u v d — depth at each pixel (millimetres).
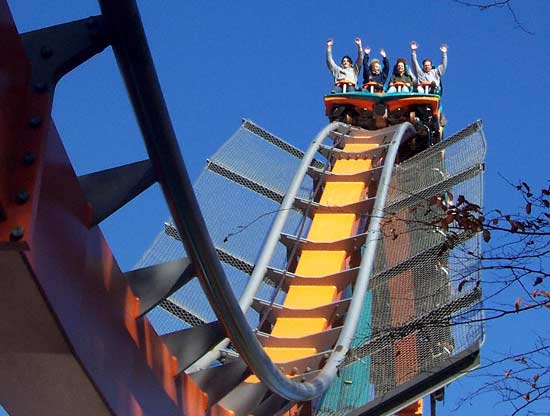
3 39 12203
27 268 12508
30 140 12492
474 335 26859
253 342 17766
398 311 31547
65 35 13438
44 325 13633
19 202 11977
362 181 40281
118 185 15062
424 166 40344
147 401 17203
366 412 27562
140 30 12219
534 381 10469
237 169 39969
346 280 33156
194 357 18516
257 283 32531
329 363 26875
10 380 14797
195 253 15500
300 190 40594
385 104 47531
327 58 49406
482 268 10961
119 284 16312
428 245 33406
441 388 29531
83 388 14992
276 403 22812
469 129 40531
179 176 14055
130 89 12883
